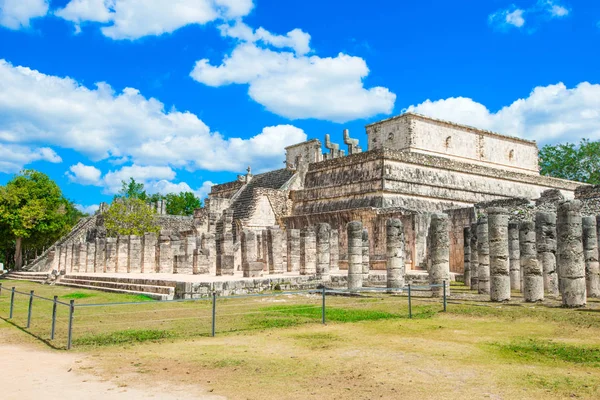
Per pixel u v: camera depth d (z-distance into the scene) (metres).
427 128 49.28
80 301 20.08
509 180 45.75
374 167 39.31
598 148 62.31
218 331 12.76
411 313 15.66
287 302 19.25
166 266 33.44
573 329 12.73
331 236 34.84
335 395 7.31
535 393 7.42
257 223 43.56
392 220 22.70
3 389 7.56
